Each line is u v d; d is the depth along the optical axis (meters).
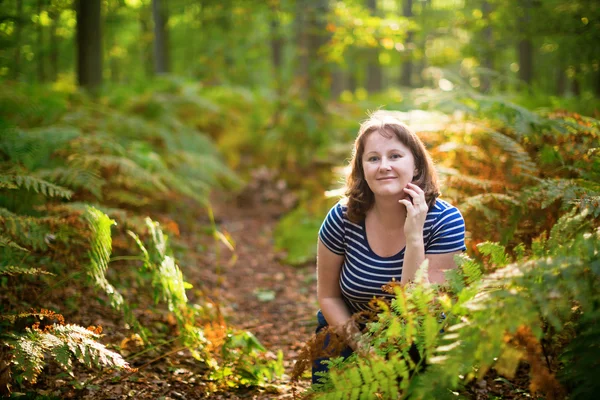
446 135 4.09
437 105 4.20
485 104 3.98
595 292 1.95
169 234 5.46
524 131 3.43
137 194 5.73
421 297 2.04
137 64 15.31
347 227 2.62
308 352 2.41
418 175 2.54
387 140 2.48
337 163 8.39
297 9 8.69
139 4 12.37
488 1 6.75
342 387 2.06
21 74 8.23
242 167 9.16
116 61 14.86
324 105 9.52
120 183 5.01
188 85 10.26
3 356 2.44
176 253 5.30
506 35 6.97
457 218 2.52
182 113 9.28
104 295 3.84
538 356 1.96
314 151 8.97
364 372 2.04
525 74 9.15
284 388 2.97
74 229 3.44
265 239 6.73
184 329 3.03
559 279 1.89
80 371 2.85
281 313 4.48
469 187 3.48
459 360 1.86
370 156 2.50
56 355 2.31
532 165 3.21
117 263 4.46
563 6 5.58
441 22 8.33
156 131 7.12
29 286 3.36
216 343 3.07
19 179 3.33
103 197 4.75
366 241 2.58
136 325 3.01
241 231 7.00
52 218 3.33
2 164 3.90
